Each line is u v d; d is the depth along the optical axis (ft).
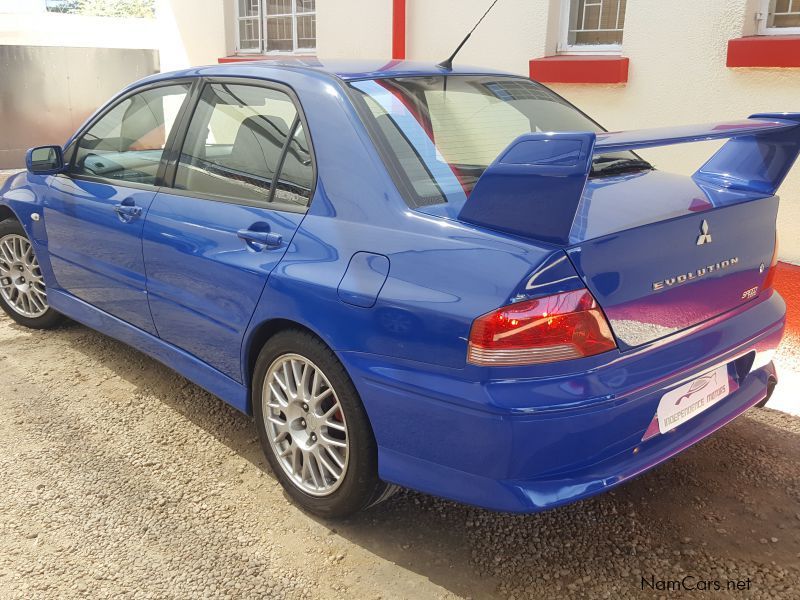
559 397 6.25
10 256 13.92
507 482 6.54
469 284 6.50
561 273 6.24
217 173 9.45
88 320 12.19
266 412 8.75
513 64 18.93
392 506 8.76
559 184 6.06
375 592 7.34
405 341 6.85
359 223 7.53
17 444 10.01
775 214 8.30
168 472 9.41
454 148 8.14
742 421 10.56
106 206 10.94
